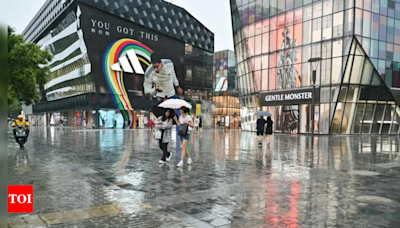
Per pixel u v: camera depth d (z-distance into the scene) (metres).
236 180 7.40
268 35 36.75
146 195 5.96
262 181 7.30
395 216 4.76
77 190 6.32
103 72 46.19
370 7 29.92
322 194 6.10
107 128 46.78
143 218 4.62
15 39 16.75
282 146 17.02
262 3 37.41
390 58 31.75
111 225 4.30
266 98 36.88
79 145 16.59
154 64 52.41
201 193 6.12
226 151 13.91
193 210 5.04
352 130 31.45
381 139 24.53
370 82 31.22
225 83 68.81
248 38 39.56
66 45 51.62
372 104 32.16
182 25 57.06
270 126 16.88
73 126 53.31
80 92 48.78
